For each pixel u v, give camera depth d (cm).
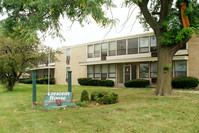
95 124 500
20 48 1591
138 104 720
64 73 2669
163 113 586
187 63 1501
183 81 1398
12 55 1548
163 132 439
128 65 1889
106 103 789
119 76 1955
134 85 1673
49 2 609
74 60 2503
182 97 868
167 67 907
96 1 615
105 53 2088
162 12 937
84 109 686
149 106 677
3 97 1201
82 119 548
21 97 1135
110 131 450
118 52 1958
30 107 771
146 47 1744
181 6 864
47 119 565
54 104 745
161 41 900
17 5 635
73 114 611
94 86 1936
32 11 681
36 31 619
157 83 962
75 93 1238
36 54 1716
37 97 1091
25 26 644
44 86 2150
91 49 2258
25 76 3512
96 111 638
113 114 588
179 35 827
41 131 464
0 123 539
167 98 830
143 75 1766
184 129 457
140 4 957
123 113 595
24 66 1711
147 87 1638
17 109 741
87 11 612
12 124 526
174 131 444
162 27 934
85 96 849
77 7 705
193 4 915
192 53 1486
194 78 1398
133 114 581
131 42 1856
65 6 712
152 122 509
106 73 2088
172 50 924
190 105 681
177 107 652
